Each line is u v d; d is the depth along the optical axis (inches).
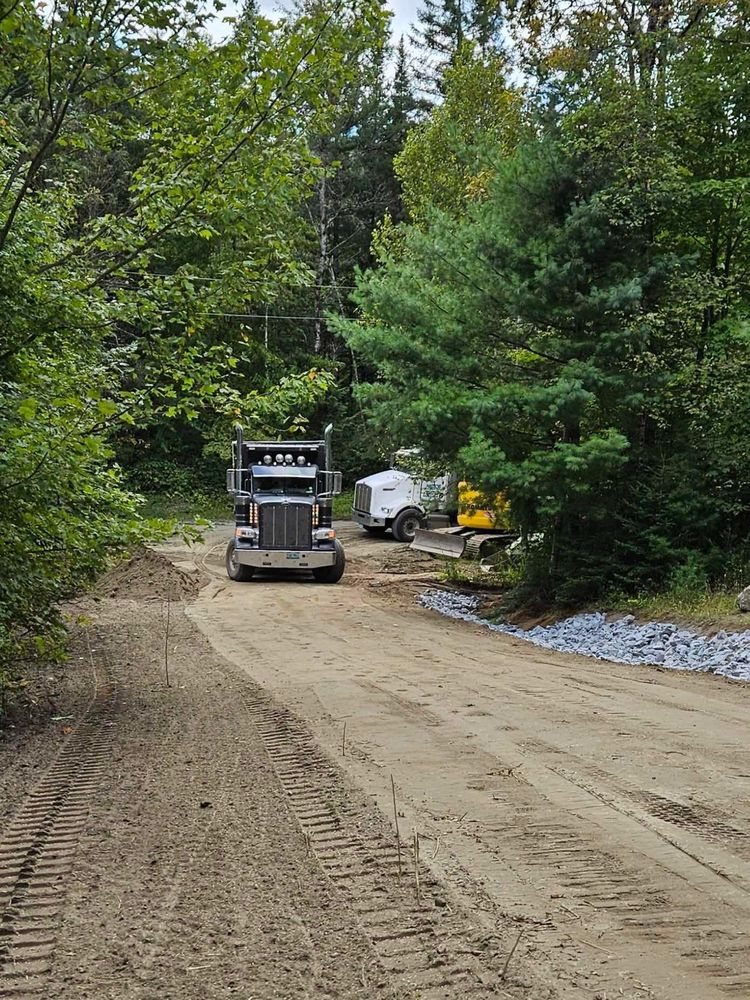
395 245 1238.9
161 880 179.5
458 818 212.2
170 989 137.1
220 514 1581.0
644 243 649.0
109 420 310.2
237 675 426.9
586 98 653.9
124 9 271.7
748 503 619.5
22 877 181.9
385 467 1815.9
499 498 676.1
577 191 652.7
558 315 639.1
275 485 903.7
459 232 683.4
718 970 139.5
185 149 300.0
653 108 631.8
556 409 599.5
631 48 683.4
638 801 224.5
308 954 146.6
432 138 1304.1
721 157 673.6
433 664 457.1
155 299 313.3
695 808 219.1
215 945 150.9
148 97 296.5
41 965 145.5
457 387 666.8
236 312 332.8
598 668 449.7
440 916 159.0
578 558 650.2
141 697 376.2
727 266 695.7
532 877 176.7
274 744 289.7
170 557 1040.8
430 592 817.5
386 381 737.0
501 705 346.3
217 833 206.1
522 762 260.8
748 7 643.5
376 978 138.1
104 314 302.8
